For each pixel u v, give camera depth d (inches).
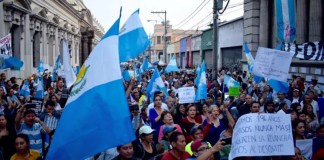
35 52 1233.4
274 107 356.8
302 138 265.1
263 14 901.2
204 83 422.6
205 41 1596.9
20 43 1016.2
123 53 297.1
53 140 146.8
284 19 459.2
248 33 967.0
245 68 970.7
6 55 518.3
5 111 326.3
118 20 157.5
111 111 145.5
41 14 1255.5
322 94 486.6
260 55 336.8
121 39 299.0
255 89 523.8
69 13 1939.0
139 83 723.4
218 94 502.9
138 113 288.5
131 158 182.1
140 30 300.5
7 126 256.1
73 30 2073.1
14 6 910.4
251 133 173.5
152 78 468.1
